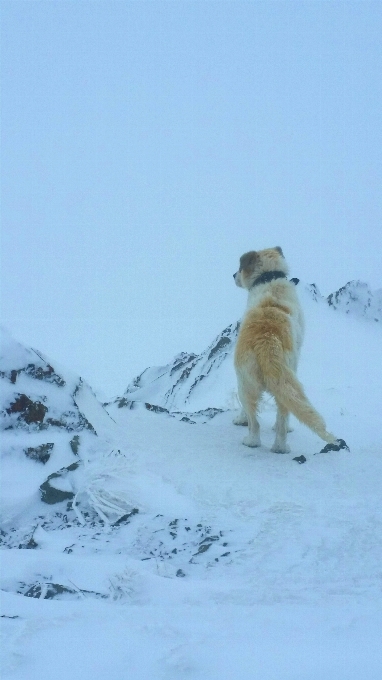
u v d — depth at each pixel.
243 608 3.07
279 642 2.32
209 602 3.48
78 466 6.56
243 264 8.83
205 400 13.47
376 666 2.00
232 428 8.87
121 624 2.62
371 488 6.34
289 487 6.38
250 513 5.66
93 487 6.17
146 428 8.58
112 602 3.61
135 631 2.49
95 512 5.94
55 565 4.35
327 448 7.88
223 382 14.12
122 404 9.67
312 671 1.98
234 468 7.05
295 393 7.21
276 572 4.41
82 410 7.84
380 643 2.29
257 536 5.13
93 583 4.10
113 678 2.03
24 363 7.43
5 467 6.55
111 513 5.88
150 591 3.75
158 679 2.00
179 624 2.62
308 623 2.66
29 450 6.71
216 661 2.10
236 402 11.72
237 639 2.37
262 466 7.14
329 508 5.71
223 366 14.87
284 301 8.27
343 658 2.09
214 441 8.17
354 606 3.19
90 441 7.36
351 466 7.14
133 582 3.88
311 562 4.59
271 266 8.70
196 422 9.20
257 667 2.03
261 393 7.73
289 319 7.85
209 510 5.77
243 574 4.39
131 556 4.90
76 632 2.47
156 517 5.66
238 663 2.08
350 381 13.04
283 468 7.06
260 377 7.51
